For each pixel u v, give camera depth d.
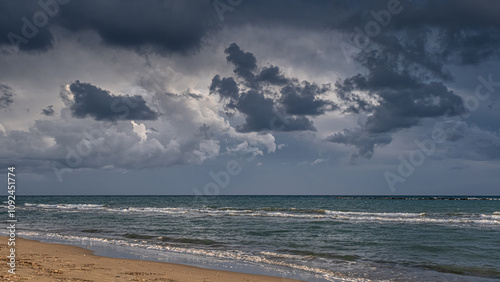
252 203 102.62
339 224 34.47
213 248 19.62
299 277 13.10
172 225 33.03
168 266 14.24
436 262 16.23
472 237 24.91
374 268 14.88
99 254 17.25
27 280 9.60
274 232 27.22
